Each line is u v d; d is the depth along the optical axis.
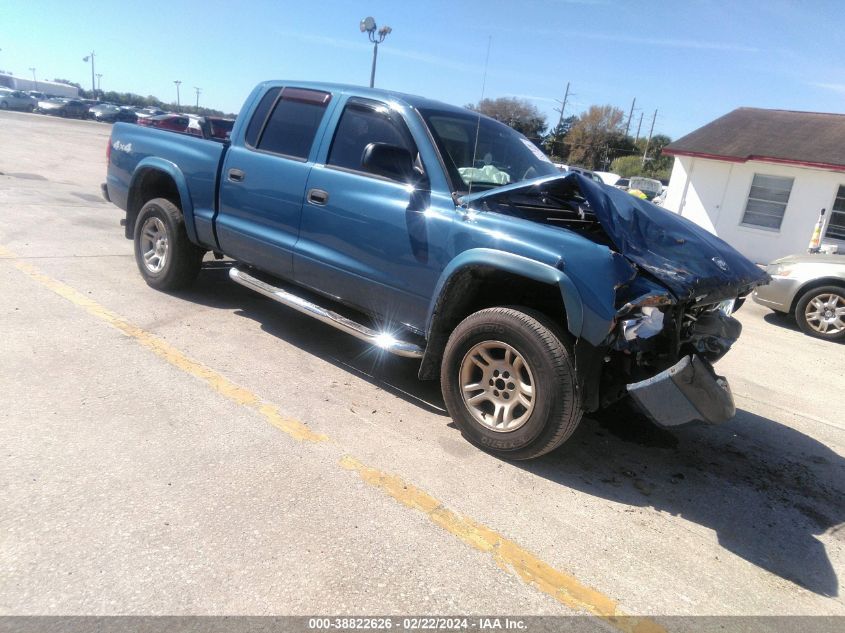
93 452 3.16
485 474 3.44
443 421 4.04
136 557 2.48
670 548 3.01
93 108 52.25
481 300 3.92
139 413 3.61
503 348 3.50
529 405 3.43
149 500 2.84
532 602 2.52
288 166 4.64
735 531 3.24
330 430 3.71
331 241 4.34
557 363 3.26
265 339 5.10
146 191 6.07
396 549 2.73
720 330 3.85
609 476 3.64
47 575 2.33
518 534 2.95
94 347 4.45
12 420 3.35
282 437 3.55
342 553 2.66
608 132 61.06
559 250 3.25
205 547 2.58
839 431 4.78
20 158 17.02
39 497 2.76
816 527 3.38
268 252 4.82
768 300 8.33
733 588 2.78
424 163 3.96
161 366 4.29
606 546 2.96
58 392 3.73
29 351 4.23
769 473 3.95
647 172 55.44
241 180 4.97
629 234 3.44
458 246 3.62
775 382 5.83
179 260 5.68
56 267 6.35
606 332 3.10
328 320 4.42
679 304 3.28
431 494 3.18
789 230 16.98
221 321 5.38
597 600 2.58
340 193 4.27
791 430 4.70
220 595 2.34
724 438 4.39
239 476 3.11
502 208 3.74
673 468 3.85
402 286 3.96
